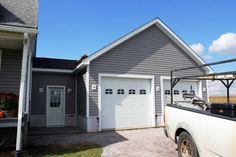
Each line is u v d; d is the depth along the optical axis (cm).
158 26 1421
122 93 1309
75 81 1517
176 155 687
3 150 729
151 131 1159
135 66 1336
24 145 779
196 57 1473
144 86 1370
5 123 713
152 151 736
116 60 1294
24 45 718
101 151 748
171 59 1437
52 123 1438
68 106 1484
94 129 1202
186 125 533
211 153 441
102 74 1253
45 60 1588
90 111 1211
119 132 1152
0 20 709
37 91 1424
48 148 797
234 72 477
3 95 753
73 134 1120
